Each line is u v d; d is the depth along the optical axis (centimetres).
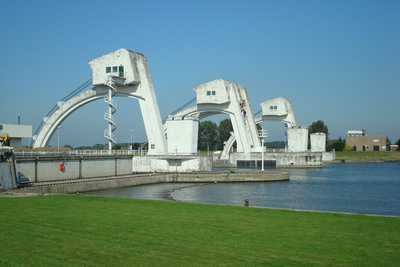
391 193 4400
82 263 1185
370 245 1430
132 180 4791
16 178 3288
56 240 1413
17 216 1797
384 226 1716
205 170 5878
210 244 1412
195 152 6062
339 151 12812
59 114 6306
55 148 5512
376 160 10988
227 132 15188
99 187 4256
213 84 7569
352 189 4747
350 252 1348
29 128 4734
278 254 1316
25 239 1412
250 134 8881
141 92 5844
